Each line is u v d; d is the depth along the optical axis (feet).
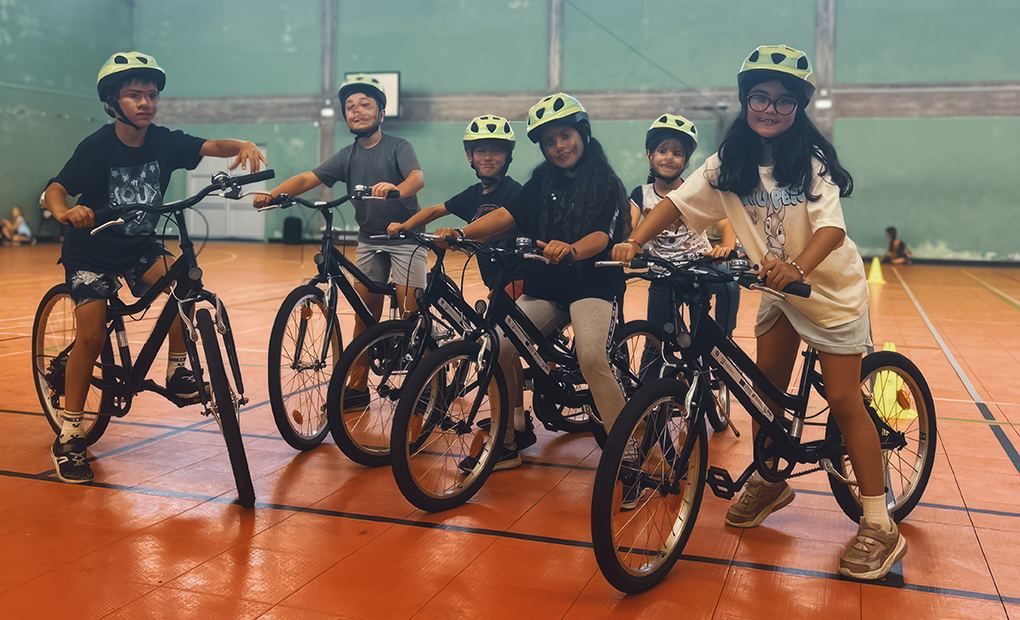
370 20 69.21
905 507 8.98
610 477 6.75
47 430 11.88
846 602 7.08
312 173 13.65
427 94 68.59
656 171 12.87
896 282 45.14
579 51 65.87
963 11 60.23
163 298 26.94
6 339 19.74
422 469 10.43
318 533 8.37
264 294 32.01
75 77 69.05
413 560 7.76
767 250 7.81
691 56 64.13
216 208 69.97
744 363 7.90
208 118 73.26
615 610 6.87
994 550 8.23
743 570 7.73
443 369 9.36
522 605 6.91
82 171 9.90
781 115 7.28
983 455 11.50
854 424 7.82
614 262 7.45
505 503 9.43
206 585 7.13
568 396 10.19
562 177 9.83
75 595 6.89
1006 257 61.11
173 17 73.10
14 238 62.85
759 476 8.85
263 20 71.36
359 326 13.51
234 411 9.04
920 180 62.08
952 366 18.84
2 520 8.50
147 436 11.73
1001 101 60.23
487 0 66.95
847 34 62.08
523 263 9.55
